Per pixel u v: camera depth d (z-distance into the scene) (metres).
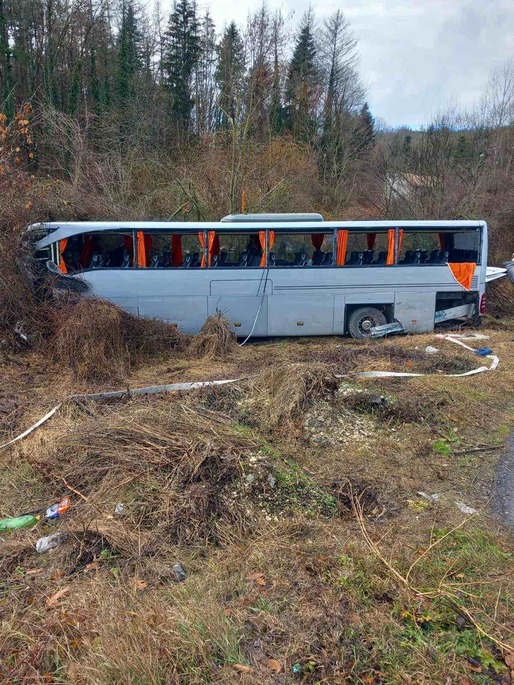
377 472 5.23
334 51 32.19
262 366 9.05
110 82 27.44
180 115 28.25
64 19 26.02
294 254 11.63
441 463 5.55
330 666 2.89
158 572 3.63
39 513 4.48
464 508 4.63
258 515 4.33
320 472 5.19
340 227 11.54
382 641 3.06
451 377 8.25
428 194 22.78
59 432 5.90
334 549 3.91
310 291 11.60
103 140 20.09
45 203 12.44
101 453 5.12
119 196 17.75
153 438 5.29
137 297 11.08
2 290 9.70
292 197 20.78
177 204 18.36
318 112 28.09
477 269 12.02
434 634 3.14
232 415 6.49
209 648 2.93
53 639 3.00
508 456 5.76
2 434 6.11
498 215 22.69
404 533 4.21
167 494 4.45
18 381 8.12
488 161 24.33
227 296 11.35
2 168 10.51
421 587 3.53
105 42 28.84
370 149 26.97
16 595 3.45
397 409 6.58
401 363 9.06
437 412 6.73
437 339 11.15
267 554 3.83
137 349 9.59
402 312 11.95
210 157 20.16
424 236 11.97
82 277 10.82
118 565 3.74
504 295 16.05
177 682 2.72
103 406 6.95
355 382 7.53
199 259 11.39
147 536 4.02
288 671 2.84
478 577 3.65
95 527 4.06
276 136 23.97
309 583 3.53
